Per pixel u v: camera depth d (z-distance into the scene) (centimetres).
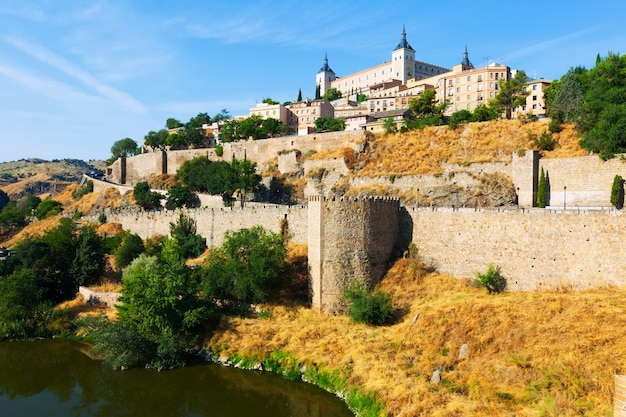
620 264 3688
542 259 4038
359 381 3362
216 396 3634
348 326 4112
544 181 6044
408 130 8875
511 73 13838
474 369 3094
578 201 5803
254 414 3372
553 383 2758
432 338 3550
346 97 18862
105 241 7131
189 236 6694
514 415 2594
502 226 4262
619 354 2786
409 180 7194
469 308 3712
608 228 3759
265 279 4628
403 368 3341
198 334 4416
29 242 6128
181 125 19150
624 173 5481
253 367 3928
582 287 3834
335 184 8112
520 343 3166
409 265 4578
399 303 4256
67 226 6938
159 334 4347
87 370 4234
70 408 3616
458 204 6494
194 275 4925
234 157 11406
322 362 3716
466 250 4444
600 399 2558
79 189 14025
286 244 5728
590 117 6494
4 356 4575
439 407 2791
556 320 3275
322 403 3356
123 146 17225
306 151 9800
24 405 3678
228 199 9025
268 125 13038
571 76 7831
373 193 7231
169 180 11888
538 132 7156
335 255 4403
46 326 5150
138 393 3725
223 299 4856
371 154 8562
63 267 6106
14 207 14275
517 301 3709
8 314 5022
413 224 4772
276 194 9012
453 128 8112
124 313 4559
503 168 6600
